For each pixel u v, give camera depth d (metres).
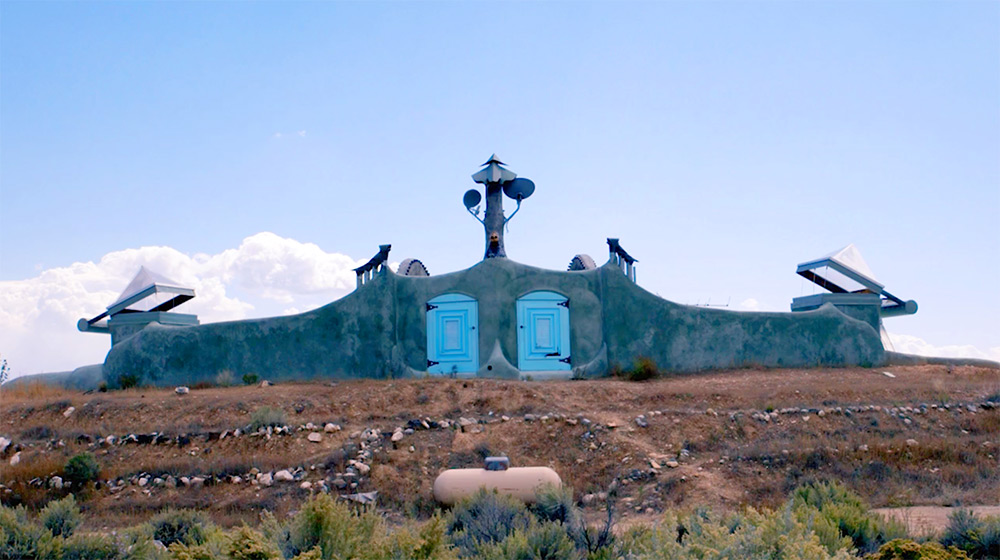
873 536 10.21
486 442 18.59
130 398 22.67
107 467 17.84
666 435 18.92
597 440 18.67
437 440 18.92
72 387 31.03
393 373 26.86
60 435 19.77
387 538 8.25
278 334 27.25
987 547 9.86
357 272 27.92
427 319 27.67
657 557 7.56
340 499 15.95
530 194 29.38
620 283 27.80
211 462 17.61
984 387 23.09
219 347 27.16
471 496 12.25
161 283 30.44
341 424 19.77
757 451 17.28
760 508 14.28
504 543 9.05
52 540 9.63
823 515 10.42
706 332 27.48
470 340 27.27
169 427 19.73
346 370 26.98
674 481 16.14
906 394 22.19
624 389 22.48
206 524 12.91
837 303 30.00
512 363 27.17
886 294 32.03
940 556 8.29
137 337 27.69
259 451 18.45
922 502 14.72
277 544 7.92
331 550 7.94
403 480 16.97
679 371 26.97
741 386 23.12
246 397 21.91
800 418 20.02
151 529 11.97
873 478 16.19
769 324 27.81
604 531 9.69
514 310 27.53
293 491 16.38
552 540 9.12
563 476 17.23
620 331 27.48
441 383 22.84
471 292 27.59
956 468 16.58
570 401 21.33
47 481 17.00
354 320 27.33
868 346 28.27
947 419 20.22
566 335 27.61
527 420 19.91
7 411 22.28
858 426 19.55
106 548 9.75
